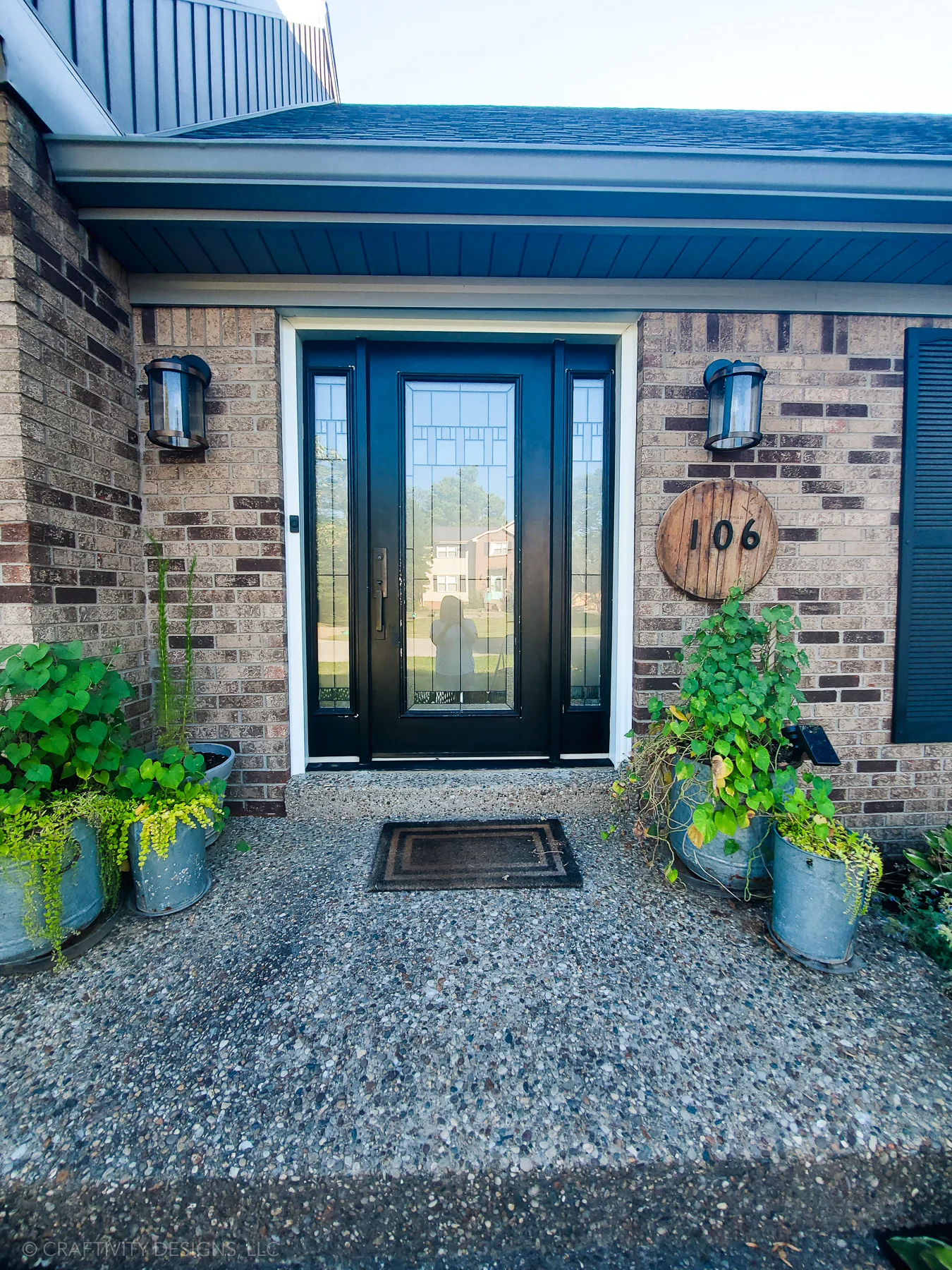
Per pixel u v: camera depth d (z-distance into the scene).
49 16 1.79
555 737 2.63
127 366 2.18
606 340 2.50
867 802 2.49
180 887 1.73
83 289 1.92
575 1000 1.41
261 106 3.04
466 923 1.70
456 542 2.62
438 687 2.66
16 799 1.42
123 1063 1.22
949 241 2.03
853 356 2.37
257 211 1.89
